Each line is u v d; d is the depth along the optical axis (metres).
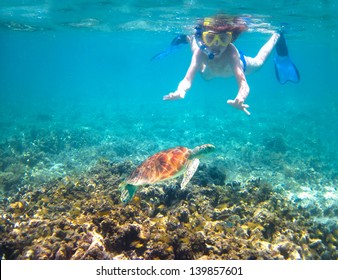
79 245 4.34
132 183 5.28
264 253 4.65
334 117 34.31
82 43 56.69
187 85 8.21
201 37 9.34
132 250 4.57
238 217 6.19
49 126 25.66
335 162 17.27
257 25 20.36
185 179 4.88
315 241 6.13
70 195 6.90
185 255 4.43
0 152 15.86
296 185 12.31
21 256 4.26
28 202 7.09
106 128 26.08
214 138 21.66
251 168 14.43
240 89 7.88
